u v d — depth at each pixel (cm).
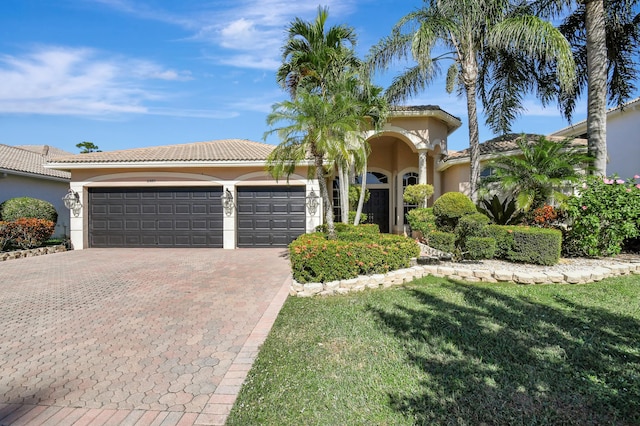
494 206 1116
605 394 335
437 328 507
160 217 1488
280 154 977
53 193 1842
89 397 352
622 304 618
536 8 1286
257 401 335
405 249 848
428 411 313
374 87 1331
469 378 366
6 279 900
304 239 884
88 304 669
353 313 582
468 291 717
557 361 402
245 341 486
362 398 334
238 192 1488
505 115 1461
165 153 1588
